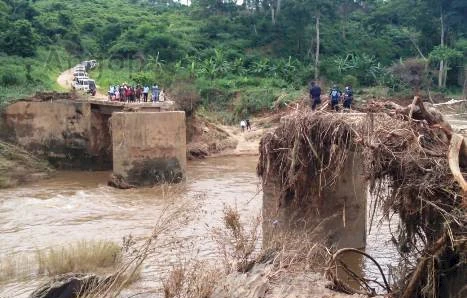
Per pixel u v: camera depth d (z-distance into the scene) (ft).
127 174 78.95
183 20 222.28
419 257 31.86
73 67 164.55
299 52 193.47
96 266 42.57
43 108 95.61
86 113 94.89
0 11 163.53
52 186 82.33
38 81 130.21
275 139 43.32
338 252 34.78
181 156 80.48
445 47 175.22
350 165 45.19
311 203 43.14
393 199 31.04
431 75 176.04
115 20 215.72
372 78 177.17
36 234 55.21
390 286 34.71
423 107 33.09
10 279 41.55
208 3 224.94
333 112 40.96
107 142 96.58
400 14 220.02
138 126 78.64
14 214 63.77
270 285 32.63
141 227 57.06
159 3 290.15
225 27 206.49
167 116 79.46
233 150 115.96
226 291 32.12
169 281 34.04
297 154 40.78
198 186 79.51
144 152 78.95
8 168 86.79
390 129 31.86
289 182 41.09
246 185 80.33
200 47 192.03
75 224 59.06
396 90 166.81
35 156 95.45
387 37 208.64
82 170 95.81
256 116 144.25
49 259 43.73
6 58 144.36
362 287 36.52
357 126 36.22
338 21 216.54
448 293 28.84
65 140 95.81
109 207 66.90
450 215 27.04
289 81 172.86
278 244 37.29
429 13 196.03
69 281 35.94
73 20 201.87
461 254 26.99
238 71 175.83
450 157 28.40
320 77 171.63
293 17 200.64
